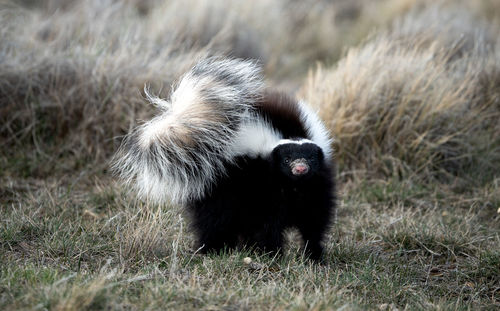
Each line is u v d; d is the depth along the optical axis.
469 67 15.38
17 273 7.88
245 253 9.52
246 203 9.77
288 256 9.81
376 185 13.27
